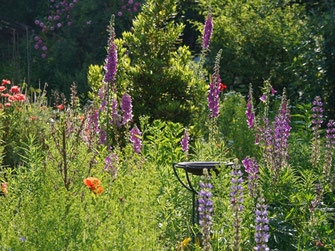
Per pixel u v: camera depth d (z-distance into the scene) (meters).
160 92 9.35
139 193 4.78
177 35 9.85
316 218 5.53
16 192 5.11
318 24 14.30
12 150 8.39
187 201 5.64
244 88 15.09
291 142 8.62
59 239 4.01
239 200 4.33
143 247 3.85
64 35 23.11
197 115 10.01
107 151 6.60
